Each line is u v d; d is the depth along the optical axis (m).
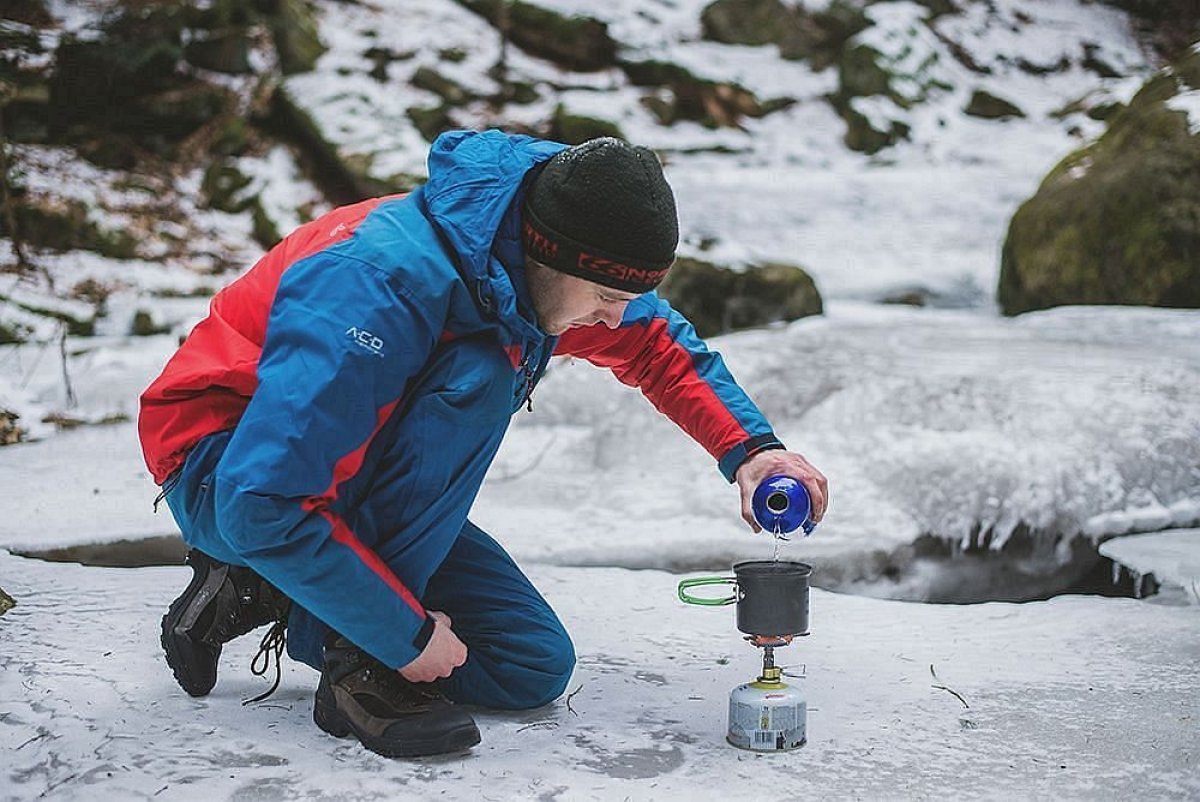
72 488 4.41
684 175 10.52
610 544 3.86
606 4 12.03
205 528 2.16
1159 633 2.95
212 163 9.31
